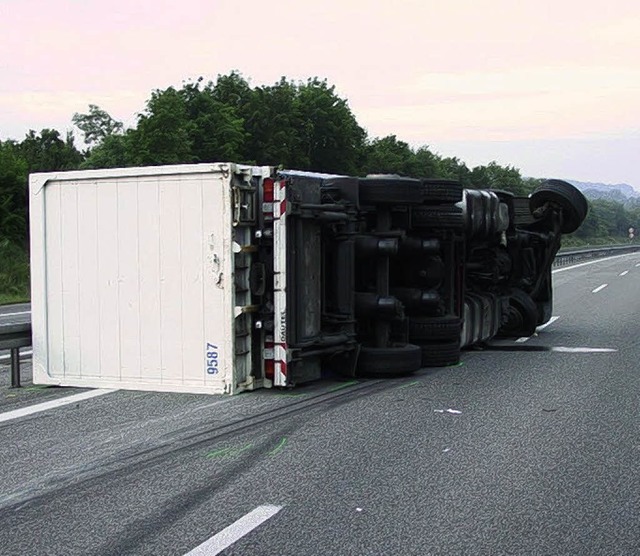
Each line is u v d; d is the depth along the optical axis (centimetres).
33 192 1049
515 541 530
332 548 518
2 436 800
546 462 715
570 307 2297
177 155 3638
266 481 657
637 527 557
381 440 787
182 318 993
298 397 986
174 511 586
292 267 991
